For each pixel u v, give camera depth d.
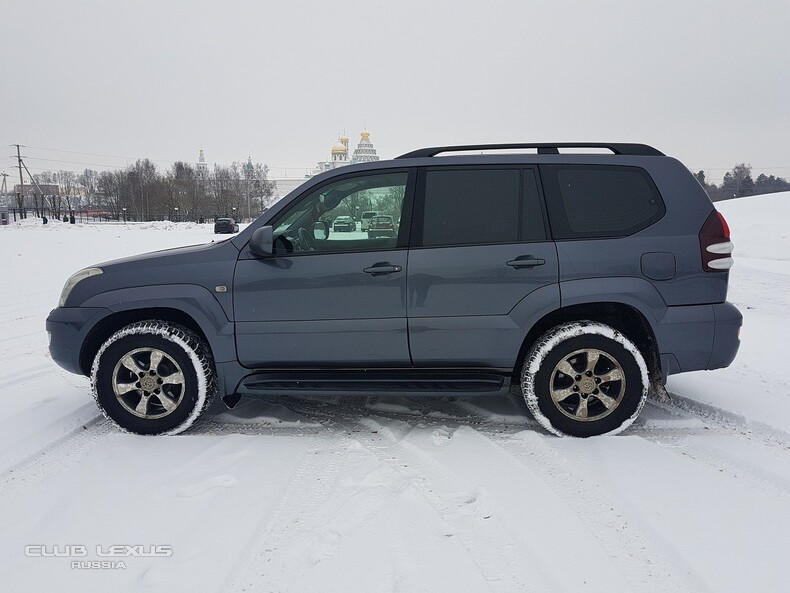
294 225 3.79
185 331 3.79
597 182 3.70
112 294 3.80
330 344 3.73
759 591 2.21
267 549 2.51
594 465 3.27
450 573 2.32
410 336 3.68
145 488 3.08
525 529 2.63
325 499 2.93
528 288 3.60
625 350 3.57
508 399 4.51
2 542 2.62
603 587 2.24
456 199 3.71
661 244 3.59
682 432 3.79
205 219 83.56
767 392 4.48
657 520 2.70
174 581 2.31
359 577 2.30
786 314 7.59
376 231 3.71
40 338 6.91
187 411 3.77
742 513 2.77
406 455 3.46
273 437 3.75
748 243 15.86
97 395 3.80
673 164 3.74
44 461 3.47
